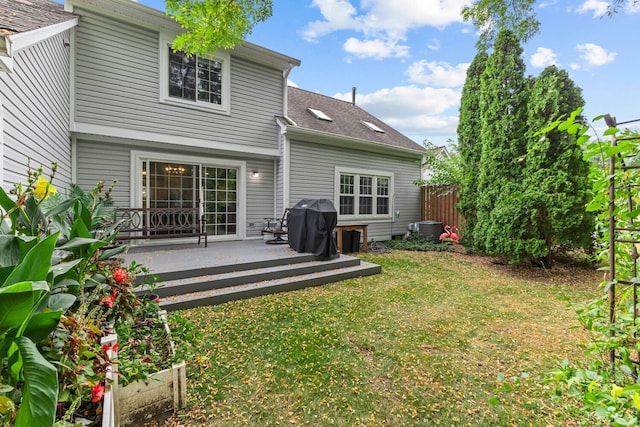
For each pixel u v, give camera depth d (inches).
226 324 133.8
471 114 295.3
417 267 256.5
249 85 297.6
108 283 87.0
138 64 239.8
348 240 324.2
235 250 241.0
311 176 330.6
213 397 85.4
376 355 110.0
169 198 263.9
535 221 225.5
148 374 75.2
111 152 235.6
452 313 151.6
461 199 315.3
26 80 126.9
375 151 385.4
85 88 218.7
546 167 224.2
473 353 111.9
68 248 64.2
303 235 232.2
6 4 139.9
